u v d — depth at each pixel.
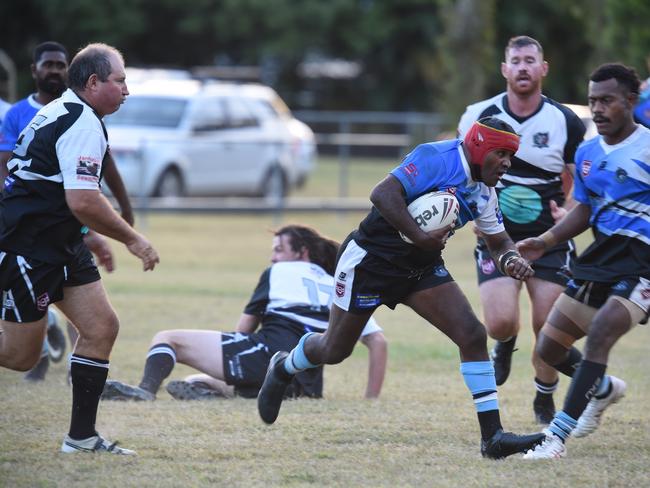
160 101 73.06
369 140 79.31
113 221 18.69
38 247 18.75
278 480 17.95
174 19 144.25
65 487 17.36
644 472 18.59
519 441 19.19
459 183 18.73
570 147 25.00
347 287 19.31
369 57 150.88
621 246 20.02
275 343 26.12
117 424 22.11
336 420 22.83
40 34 146.50
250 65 146.50
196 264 53.16
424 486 17.59
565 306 20.91
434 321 19.31
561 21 134.00
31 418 22.61
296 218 72.06
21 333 19.03
